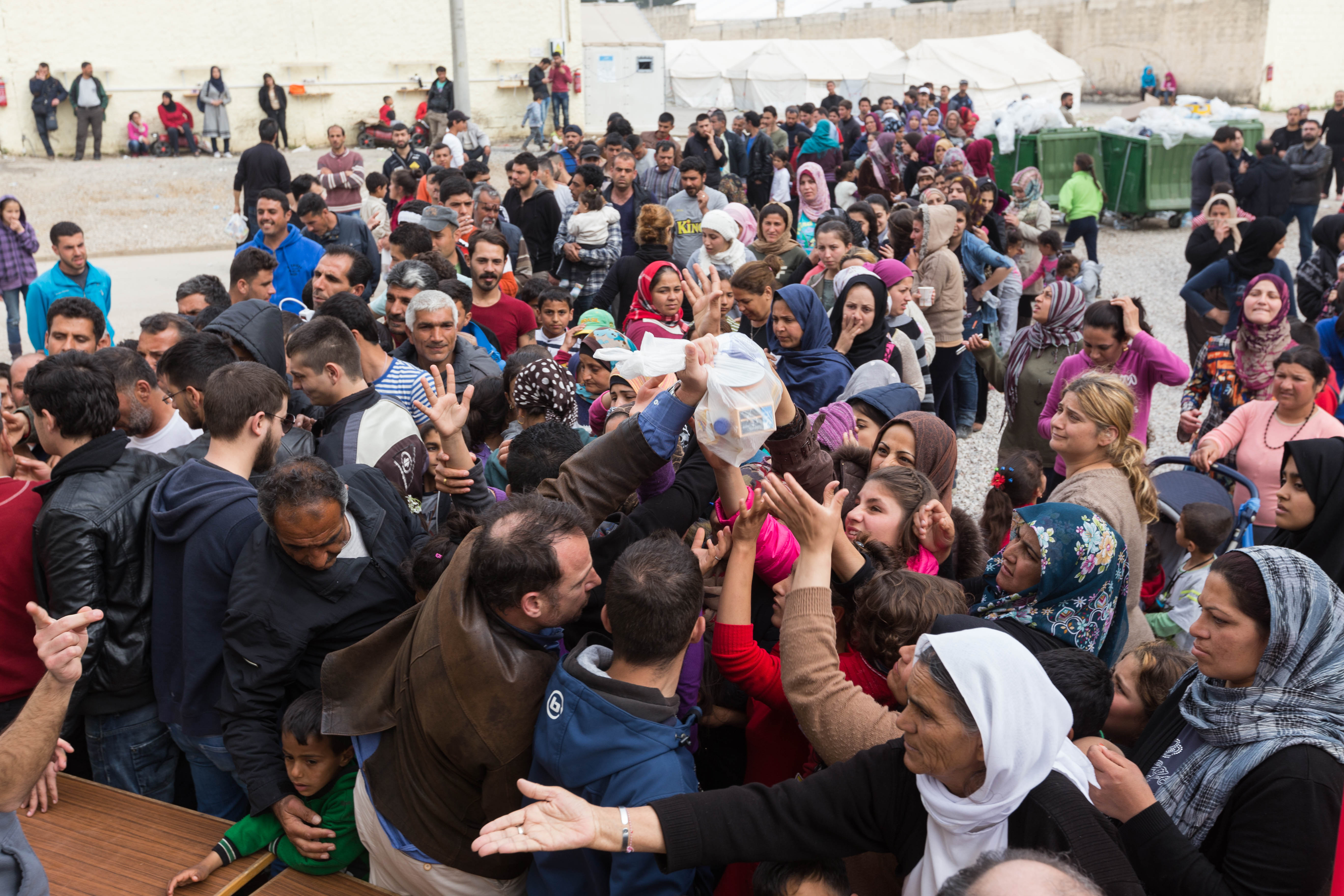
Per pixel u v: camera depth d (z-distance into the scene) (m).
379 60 24.88
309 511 2.45
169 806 2.90
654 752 2.03
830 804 1.90
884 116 22.02
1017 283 8.38
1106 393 3.37
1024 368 5.82
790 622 2.26
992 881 1.33
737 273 5.39
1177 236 16.70
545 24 26.08
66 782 3.02
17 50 21.45
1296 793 1.93
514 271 8.30
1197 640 2.17
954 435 3.58
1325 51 35.53
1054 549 2.69
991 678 1.68
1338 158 17.64
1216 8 35.81
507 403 4.16
